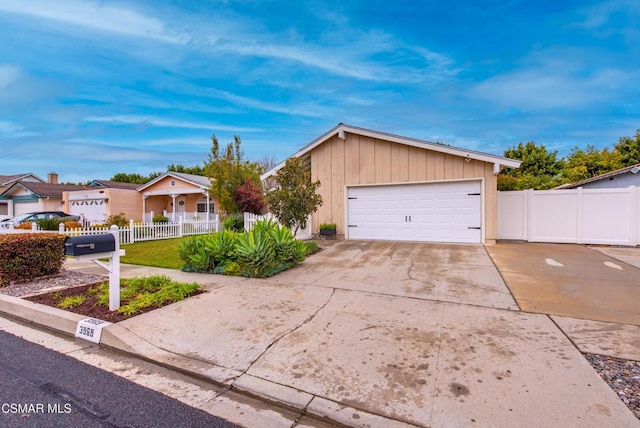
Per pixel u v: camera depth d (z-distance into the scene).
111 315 4.47
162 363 3.34
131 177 42.75
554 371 2.93
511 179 17.98
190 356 3.43
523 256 8.36
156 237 13.84
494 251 9.10
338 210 12.11
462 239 10.64
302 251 7.58
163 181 24.16
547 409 2.42
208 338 3.79
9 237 6.68
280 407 2.67
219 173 19.91
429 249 9.48
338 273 6.82
